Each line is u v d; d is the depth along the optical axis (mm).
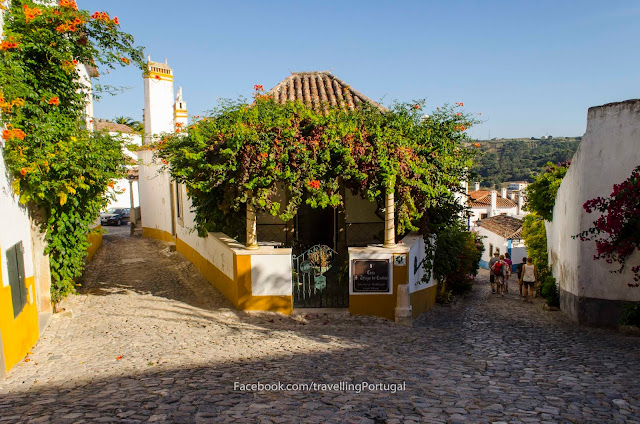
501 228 33594
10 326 6488
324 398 5008
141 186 23438
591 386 5605
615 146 10039
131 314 10102
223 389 5223
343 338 8594
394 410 4602
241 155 9414
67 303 10969
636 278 9844
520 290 16938
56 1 10430
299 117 9766
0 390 5340
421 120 11023
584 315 10711
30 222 9172
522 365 6852
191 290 12500
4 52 7762
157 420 4094
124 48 9562
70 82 9469
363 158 9367
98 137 10195
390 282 10234
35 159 7738
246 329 9102
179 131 12250
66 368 6395
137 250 19094
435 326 10461
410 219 10508
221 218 12656
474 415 4473
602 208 9586
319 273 11094
